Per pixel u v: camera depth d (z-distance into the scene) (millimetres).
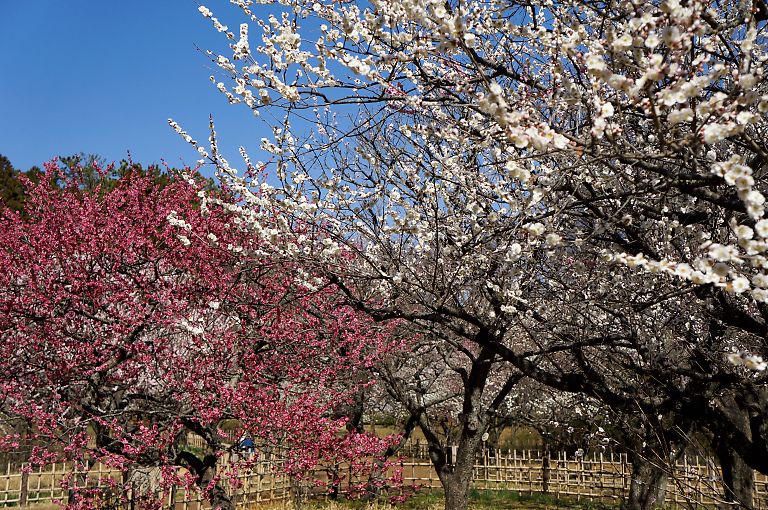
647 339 5129
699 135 2426
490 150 4730
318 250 4918
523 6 4031
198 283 9742
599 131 2469
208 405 8266
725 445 6590
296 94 3857
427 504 14117
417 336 9320
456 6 3357
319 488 13547
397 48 3822
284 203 4766
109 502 8211
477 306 6176
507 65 4578
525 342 8844
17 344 9273
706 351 4793
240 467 8617
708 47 3000
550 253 4371
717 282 2400
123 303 9547
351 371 10195
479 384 8984
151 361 9000
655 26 2486
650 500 7789
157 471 9008
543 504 14812
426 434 9555
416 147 5832
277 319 8773
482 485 17219
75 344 8969
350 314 9562
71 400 8906
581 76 3711
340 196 5039
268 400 8508
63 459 8305
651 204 4371
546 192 3482
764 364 2373
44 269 9641
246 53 4316
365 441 10141
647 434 6109
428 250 5273
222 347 8930
